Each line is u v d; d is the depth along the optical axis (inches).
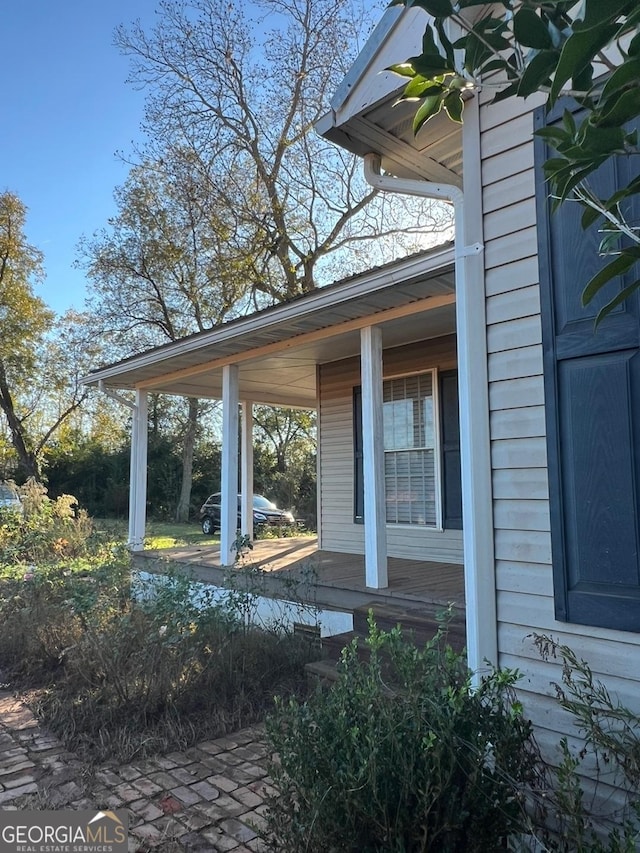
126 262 815.1
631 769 78.8
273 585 247.1
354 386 324.2
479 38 66.9
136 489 369.1
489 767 86.1
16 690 185.2
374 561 207.5
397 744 79.8
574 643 94.5
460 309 114.3
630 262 57.4
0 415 941.2
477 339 110.5
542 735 97.5
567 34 53.5
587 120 51.5
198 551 358.9
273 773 88.7
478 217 112.3
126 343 857.5
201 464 1092.5
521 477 103.3
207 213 738.8
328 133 130.4
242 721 154.6
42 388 912.9
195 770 130.1
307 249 769.6
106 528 464.4
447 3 62.7
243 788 122.2
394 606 190.5
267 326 243.9
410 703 84.0
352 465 327.0
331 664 167.8
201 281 806.5
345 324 238.1
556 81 49.1
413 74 75.5
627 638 88.9
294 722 88.3
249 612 217.8
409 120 125.5
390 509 299.6
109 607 203.2
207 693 161.5
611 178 94.0
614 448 91.3
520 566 102.5
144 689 154.3
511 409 105.3
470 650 107.7
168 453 1079.0
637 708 87.0
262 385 394.3
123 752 136.3
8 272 886.4
